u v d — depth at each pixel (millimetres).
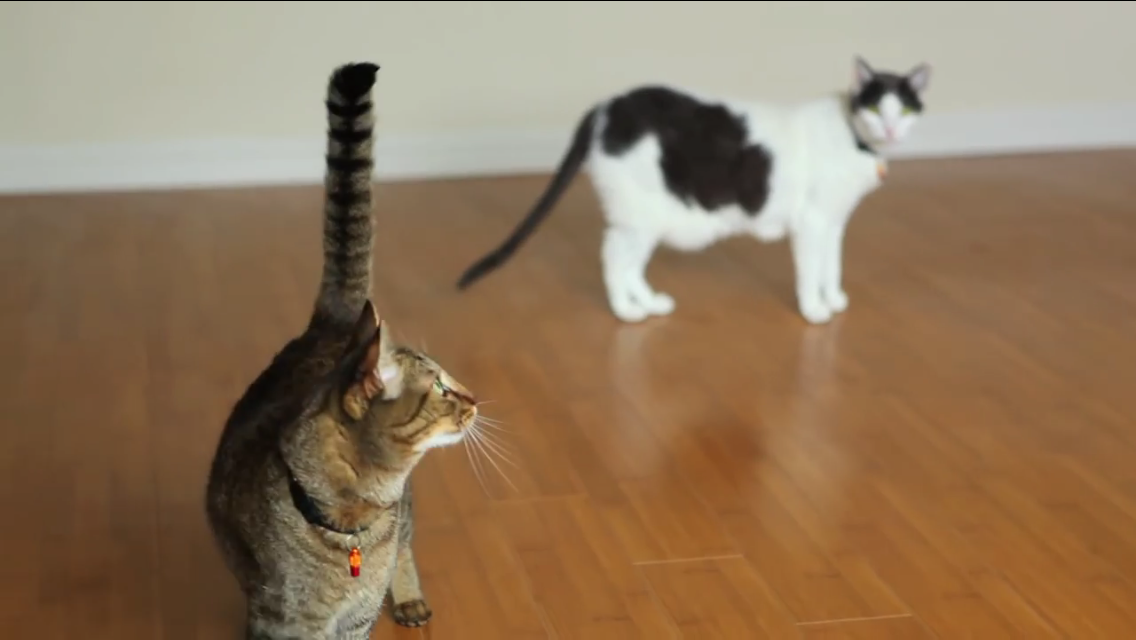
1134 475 2646
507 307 3479
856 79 3324
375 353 1559
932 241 4066
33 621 2080
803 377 3090
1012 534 2422
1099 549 2377
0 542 2281
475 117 4680
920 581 2271
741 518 2465
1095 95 5207
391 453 1628
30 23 4223
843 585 2256
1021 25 5051
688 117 3256
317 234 3982
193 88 4418
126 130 4406
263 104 4488
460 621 2131
